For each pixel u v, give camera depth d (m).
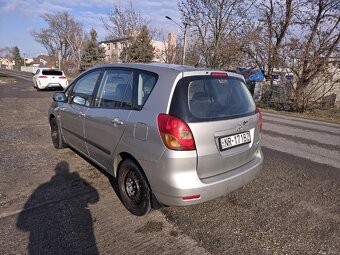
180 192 2.59
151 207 2.99
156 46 44.62
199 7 23.12
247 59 19.73
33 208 3.16
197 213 3.24
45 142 5.70
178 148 2.58
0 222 2.87
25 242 2.58
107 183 3.88
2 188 3.60
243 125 3.15
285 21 18.31
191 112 2.68
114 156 3.28
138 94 3.06
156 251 2.55
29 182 3.81
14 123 7.46
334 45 14.91
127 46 34.91
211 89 2.98
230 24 22.45
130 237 2.74
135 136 2.90
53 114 5.05
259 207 3.44
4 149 5.14
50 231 2.76
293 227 3.04
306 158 5.62
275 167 4.95
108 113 3.36
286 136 7.90
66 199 3.41
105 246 2.59
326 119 12.98
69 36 65.94
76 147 4.39
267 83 18.23
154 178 2.73
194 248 2.61
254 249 2.64
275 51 16.86
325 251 2.66
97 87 3.80
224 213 3.26
